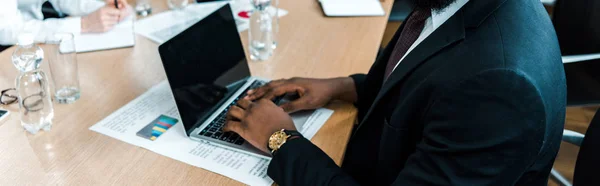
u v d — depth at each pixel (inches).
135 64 53.9
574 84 69.8
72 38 47.1
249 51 58.4
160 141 39.1
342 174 34.3
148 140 39.2
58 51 46.0
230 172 35.6
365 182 41.6
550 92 28.9
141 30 63.5
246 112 39.5
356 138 40.9
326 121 43.5
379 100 35.4
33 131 39.9
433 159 29.4
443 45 30.9
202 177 35.0
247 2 74.2
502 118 26.3
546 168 37.0
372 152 39.2
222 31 47.8
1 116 41.7
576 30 73.9
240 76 49.1
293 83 46.4
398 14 99.5
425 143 30.3
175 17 68.7
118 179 34.7
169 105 44.9
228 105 44.7
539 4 35.8
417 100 30.9
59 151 37.6
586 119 96.2
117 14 64.4
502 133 26.4
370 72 45.3
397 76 33.4
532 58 28.4
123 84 49.0
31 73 41.9
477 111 26.8
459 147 27.8
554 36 33.8
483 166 27.6
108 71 52.0
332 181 33.5
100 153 37.5
